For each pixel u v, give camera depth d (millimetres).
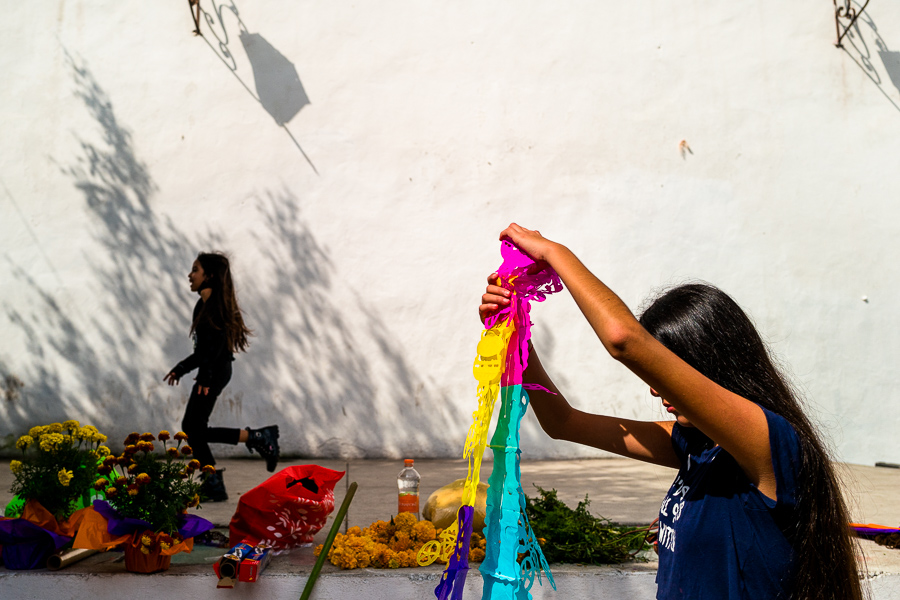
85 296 6785
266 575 2943
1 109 6863
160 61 6945
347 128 7004
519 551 1559
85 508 3203
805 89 7277
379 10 7062
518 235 1499
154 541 2951
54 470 3158
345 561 3004
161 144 6902
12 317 6746
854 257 7223
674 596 1297
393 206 6992
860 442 7059
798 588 1183
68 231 6812
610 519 3973
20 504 3283
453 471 6055
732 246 7164
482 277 7000
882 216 7254
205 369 4820
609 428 1702
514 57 7121
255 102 6965
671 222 7148
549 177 7098
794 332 7137
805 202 7227
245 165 6930
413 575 2945
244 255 6871
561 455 6926
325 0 7031
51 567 2988
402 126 7039
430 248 6992
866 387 7117
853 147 7281
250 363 6785
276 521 3291
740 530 1227
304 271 6898
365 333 6902
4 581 2912
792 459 1194
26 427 6660
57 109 6887
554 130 7117
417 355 6922
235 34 6984
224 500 4582
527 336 1627
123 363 6746
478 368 1630
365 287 6930
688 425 1419
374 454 6824
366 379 6871
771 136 7234
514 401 1595
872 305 7195
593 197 7105
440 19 7098
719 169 7195
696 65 7223
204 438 4816
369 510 4293
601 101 7152
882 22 7328
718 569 1242
